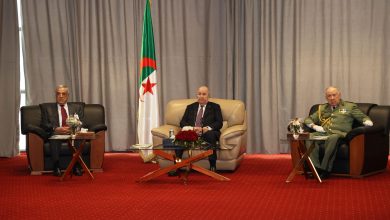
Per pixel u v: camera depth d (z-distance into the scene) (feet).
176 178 23.11
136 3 30.78
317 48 29.96
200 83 31.04
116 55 30.86
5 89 30.42
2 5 30.19
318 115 24.44
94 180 22.84
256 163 27.20
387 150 24.53
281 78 30.37
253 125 30.71
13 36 30.37
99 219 16.22
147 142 28.14
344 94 29.81
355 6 29.53
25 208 17.80
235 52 30.73
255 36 30.50
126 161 28.19
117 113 30.99
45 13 30.63
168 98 31.07
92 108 26.27
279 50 30.32
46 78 30.73
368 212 16.72
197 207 17.62
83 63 30.81
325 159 22.62
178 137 21.45
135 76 30.96
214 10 30.86
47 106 25.55
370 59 29.50
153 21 30.81
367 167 23.02
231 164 24.18
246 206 17.70
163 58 30.99
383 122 23.98
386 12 29.22
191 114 25.46
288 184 21.52
